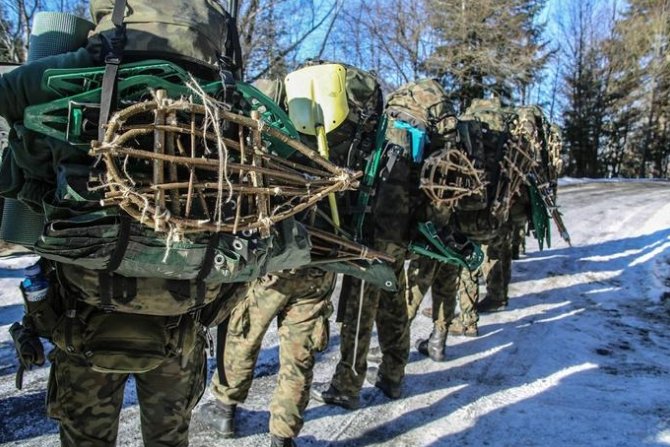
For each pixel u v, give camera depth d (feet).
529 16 89.81
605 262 27.30
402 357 12.27
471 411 11.91
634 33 136.46
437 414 11.75
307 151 5.51
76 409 5.68
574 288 23.00
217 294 5.73
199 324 6.11
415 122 10.84
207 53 5.48
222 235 5.14
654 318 19.29
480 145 12.60
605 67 137.18
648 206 44.24
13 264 19.35
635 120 139.23
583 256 28.48
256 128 5.08
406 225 10.63
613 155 146.51
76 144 4.73
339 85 8.52
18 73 4.80
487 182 12.50
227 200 4.96
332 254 7.97
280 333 9.25
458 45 78.18
